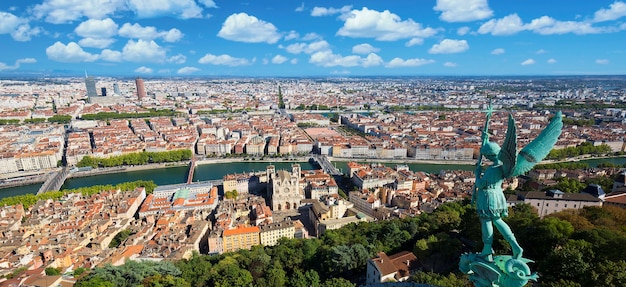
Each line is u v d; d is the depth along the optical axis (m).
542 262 181.88
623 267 157.12
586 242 181.50
